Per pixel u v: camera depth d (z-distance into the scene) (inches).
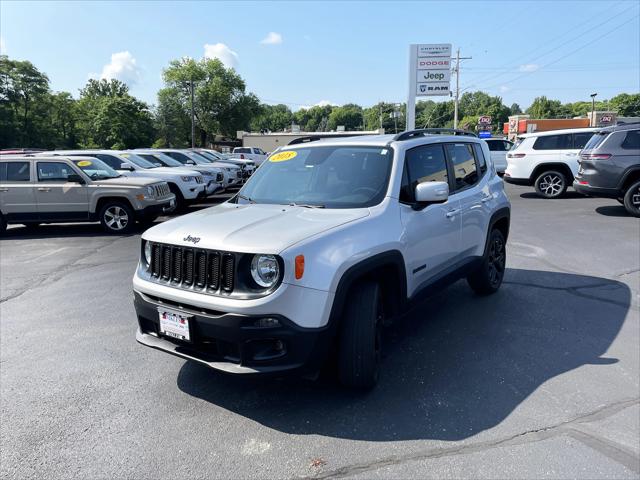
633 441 109.0
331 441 111.4
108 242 372.8
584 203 497.7
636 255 279.7
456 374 142.4
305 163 165.9
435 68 952.9
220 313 113.8
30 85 2591.0
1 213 411.2
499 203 211.3
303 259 112.3
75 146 2965.1
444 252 168.1
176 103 2738.7
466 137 204.8
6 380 144.9
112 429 118.0
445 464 102.3
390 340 168.6
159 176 507.2
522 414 120.6
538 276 241.8
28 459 106.7
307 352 113.1
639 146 393.7
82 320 197.5
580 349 157.9
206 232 123.0
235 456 106.7
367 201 143.4
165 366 152.9
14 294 237.1
